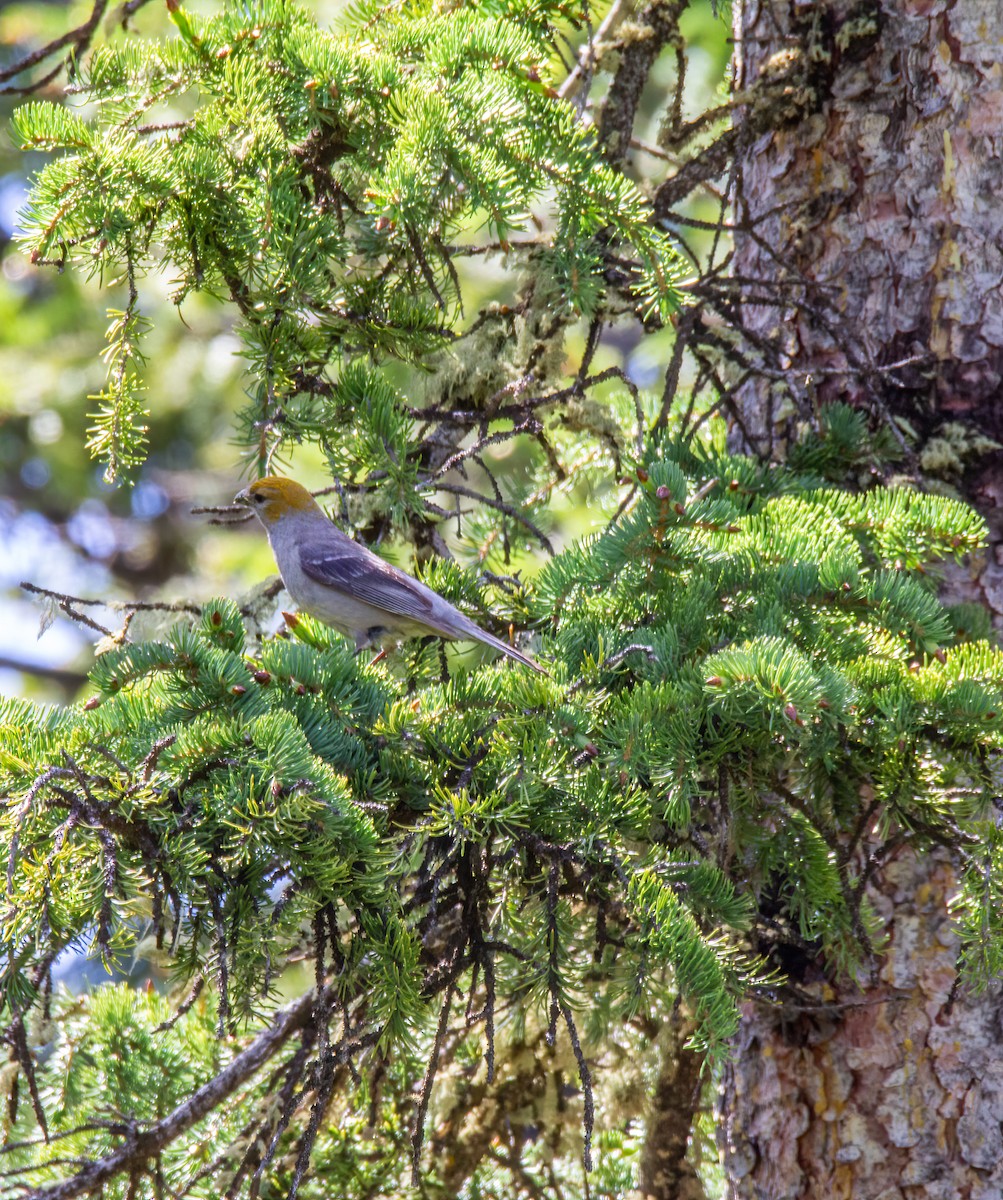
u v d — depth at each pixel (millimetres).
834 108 11172
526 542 12172
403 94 8320
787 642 7727
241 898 6238
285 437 9172
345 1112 9719
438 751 7105
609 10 12141
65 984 9969
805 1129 9398
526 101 8625
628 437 12055
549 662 7949
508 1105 10203
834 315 11086
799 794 7867
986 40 10672
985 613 9594
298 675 7543
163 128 8555
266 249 8414
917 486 9977
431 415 9891
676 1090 9734
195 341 23688
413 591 9602
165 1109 9703
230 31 8523
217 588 23250
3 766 6137
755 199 11844
